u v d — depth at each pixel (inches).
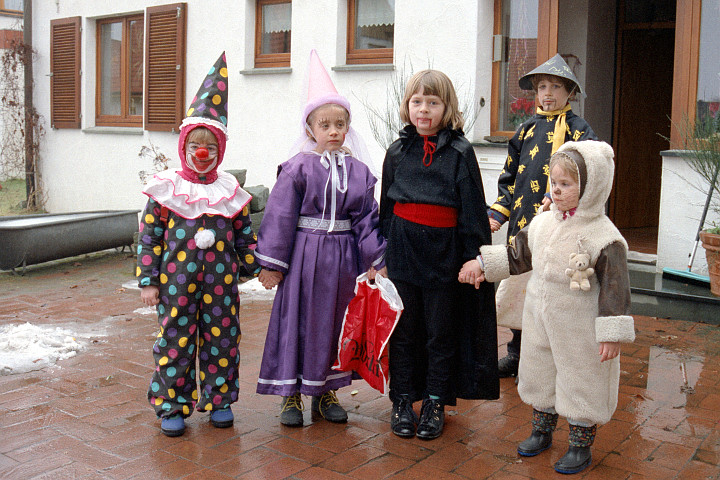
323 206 135.0
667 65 339.6
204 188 132.3
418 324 135.9
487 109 266.5
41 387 157.6
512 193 163.5
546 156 153.2
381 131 288.8
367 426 137.2
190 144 130.4
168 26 367.2
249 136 343.3
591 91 306.0
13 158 502.9
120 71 411.8
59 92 435.5
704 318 209.2
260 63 342.6
